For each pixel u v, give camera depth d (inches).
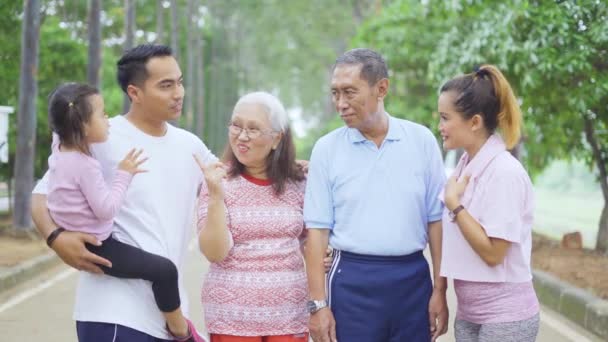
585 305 300.4
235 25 2417.6
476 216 139.0
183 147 150.9
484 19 446.6
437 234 153.9
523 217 140.6
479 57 443.2
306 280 155.4
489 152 140.3
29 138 508.4
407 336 151.5
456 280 145.8
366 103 144.9
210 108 2012.8
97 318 141.6
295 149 153.9
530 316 140.9
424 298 152.2
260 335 149.3
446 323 154.9
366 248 148.6
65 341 270.4
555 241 498.9
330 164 151.3
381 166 149.3
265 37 2433.6
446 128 142.1
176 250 147.2
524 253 141.1
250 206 150.3
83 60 652.7
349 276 149.8
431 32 711.7
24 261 408.2
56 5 833.5
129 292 142.2
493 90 140.4
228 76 2245.3
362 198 149.0
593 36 394.6
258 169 152.9
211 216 141.9
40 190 142.0
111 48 1352.1
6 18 538.0
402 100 778.2
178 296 143.3
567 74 418.9
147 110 145.0
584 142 502.9
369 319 149.6
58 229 137.7
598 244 449.4
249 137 147.3
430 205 153.2
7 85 565.6
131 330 141.5
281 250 150.9
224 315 149.4
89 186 135.0
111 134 145.6
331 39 2303.2
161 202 145.6
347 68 144.4
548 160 576.1
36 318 304.3
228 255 150.3
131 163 139.3
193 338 150.3
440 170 153.7
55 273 411.5
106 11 1270.9
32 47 510.6
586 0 402.0
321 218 150.7
